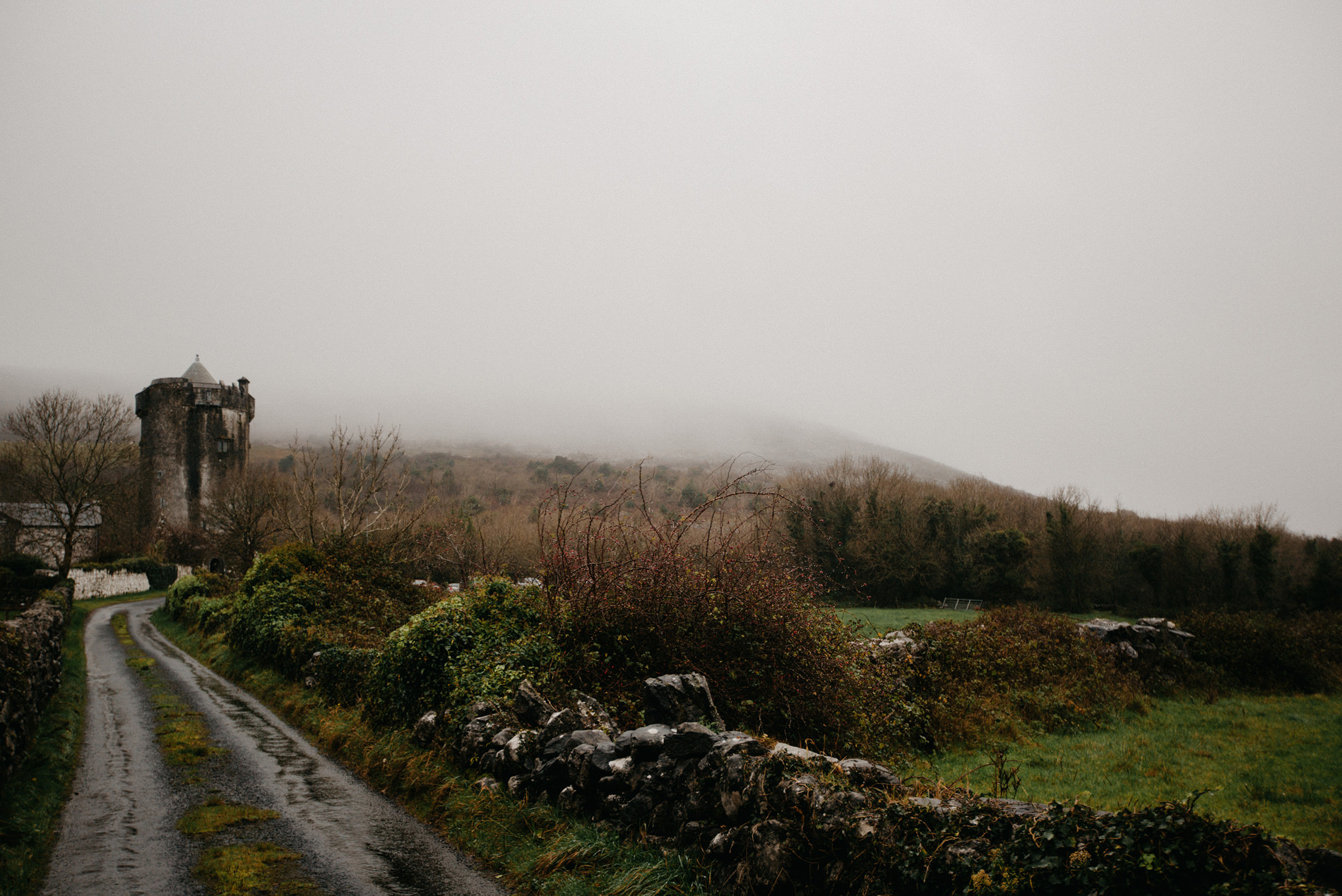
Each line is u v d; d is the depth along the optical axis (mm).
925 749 11461
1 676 8875
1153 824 3627
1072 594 46719
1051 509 51031
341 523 30250
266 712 14188
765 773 5238
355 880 6160
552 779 7195
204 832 7332
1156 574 47094
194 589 35156
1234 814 8375
